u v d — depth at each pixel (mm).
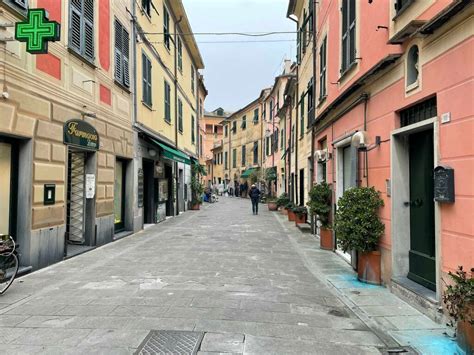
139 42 12711
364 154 6879
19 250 6633
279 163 26203
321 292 5762
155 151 14250
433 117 4684
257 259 8188
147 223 15039
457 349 3725
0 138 6285
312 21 12898
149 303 5059
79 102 8453
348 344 3859
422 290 5016
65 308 4844
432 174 4992
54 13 7434
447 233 4258
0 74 5883
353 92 7414
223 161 48688
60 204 7645
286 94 21188
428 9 4707
